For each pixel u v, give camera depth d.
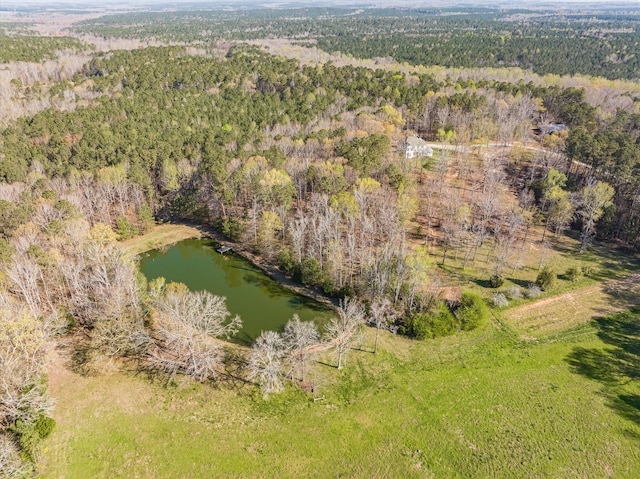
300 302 85.12
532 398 60.88
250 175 110.06
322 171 109.94
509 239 93.50
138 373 65.31
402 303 77.50
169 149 125.62
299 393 62.16
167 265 99.38
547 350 69.50
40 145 131.25
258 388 63.03
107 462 52.56
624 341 70.94
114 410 59.06
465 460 52.66
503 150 140.00
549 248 98.12
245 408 59.84
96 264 80.12
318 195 105.81
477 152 139.62
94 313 72.31
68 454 53.19
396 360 68.19
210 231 113.69
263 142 130.38
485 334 73.06
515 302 80.69
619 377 64.06
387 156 122.00
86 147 125.19
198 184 120.75
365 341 72.19
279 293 88.25
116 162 120.81
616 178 108.62
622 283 85.56
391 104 158.75
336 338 72.38
